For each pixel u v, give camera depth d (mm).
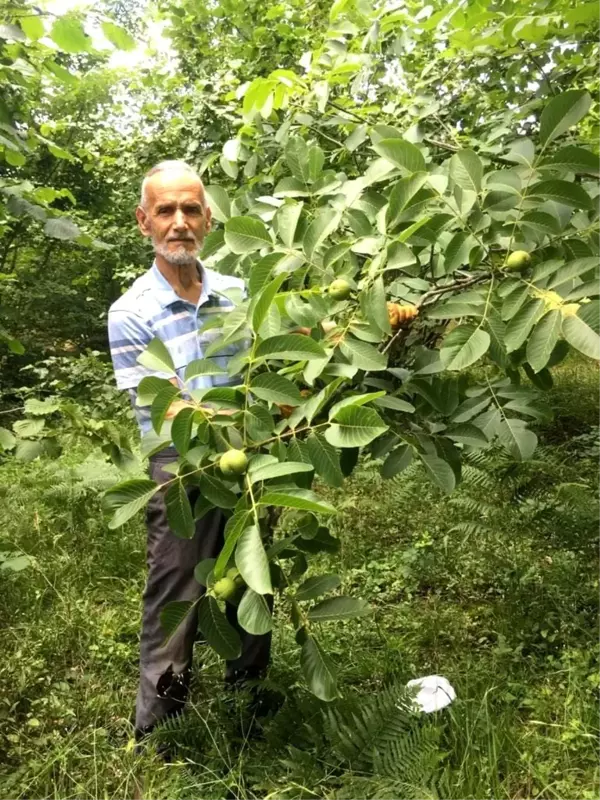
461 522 4137
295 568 2010
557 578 3580
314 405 1566
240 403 1644
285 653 3115
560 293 1560
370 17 2938
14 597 3695
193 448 1676
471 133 3809
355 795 2188
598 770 2398
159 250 2484
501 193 1710
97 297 11898
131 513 1631
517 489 4281
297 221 1959
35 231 9555
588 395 7102
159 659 2564
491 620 3436
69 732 2697
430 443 1868
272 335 1655
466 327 1631
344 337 1765
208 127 5562
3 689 2951
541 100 3182
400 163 1736
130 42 1733
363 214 2021
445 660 3168
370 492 5059
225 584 1750
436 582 3867
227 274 2305
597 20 2773
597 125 3576
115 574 4102
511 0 2707
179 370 2418
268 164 3510
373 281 1729
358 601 1788
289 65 5469
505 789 2332
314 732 2486
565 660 2955
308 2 5254
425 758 2297
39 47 2254
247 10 5648
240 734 2656
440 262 2102
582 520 3967
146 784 2391
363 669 3008
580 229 1760
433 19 2635
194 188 2473
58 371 8047
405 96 3541
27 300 10555
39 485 5395
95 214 11586
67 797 2365
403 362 2182
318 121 3242
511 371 1925
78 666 3213
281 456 1606
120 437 2238
